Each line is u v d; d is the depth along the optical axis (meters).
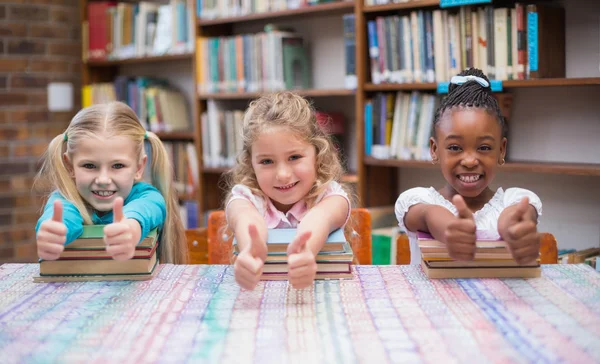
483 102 1.40
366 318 1.08
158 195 1.57
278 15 3.27
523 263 1.23
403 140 2.88
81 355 0.94
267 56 3.31
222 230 1.87
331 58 3.45
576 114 2.66
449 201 1.53
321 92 3.14
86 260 1.35
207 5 3.55
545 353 0.92
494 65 2.56
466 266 1.32
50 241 1.24
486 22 2.56
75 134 1.44
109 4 4.21
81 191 1.46
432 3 2.69
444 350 0.93
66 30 4.49
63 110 4.43
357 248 1.88
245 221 1.38
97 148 1.43
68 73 4.51
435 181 3.11
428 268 1.33
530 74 2.49
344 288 1.27
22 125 4.31
